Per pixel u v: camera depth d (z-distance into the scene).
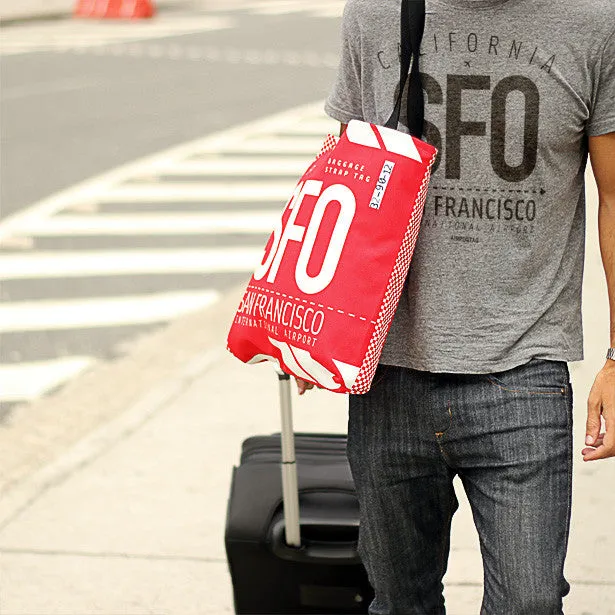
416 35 2.79
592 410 2.90
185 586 4.52
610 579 4.39
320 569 3.75
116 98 17.55
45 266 9.49
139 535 4.92
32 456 5.84
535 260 2.82
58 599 4.45
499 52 2.74
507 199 2.79
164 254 9.80
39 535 4.94
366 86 2.94
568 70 2.72
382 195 2.74
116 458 5.68
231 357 7.16
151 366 7.16
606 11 2.71
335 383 2.79
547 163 2.77
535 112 2.74
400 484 3.02
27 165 13.11
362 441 3.03
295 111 16.67
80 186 12.21
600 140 2.81
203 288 8.88
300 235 2.84
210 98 17.66
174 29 28.83
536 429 2.81
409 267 2.87
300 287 2.81
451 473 3.05
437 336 2.85
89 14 32.47
